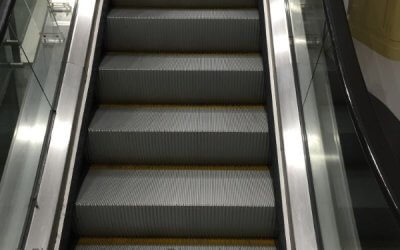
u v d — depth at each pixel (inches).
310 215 105.9
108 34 146.8
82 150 120.2
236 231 117.2
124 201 114.7
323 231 102.0
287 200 108.9
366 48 163.3
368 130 75.8
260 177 122.9
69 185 110.6
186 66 137.3
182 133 124.9
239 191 118.2
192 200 115.4
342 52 88.4
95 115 131.0
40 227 102.4
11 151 98.3
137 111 134.1
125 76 135.6
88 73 130.0
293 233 103.7
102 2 145.3
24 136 104.3
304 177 111.6
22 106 104.3
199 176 123.6
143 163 128.4
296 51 131.1
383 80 159.6
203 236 118.5
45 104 116.0
